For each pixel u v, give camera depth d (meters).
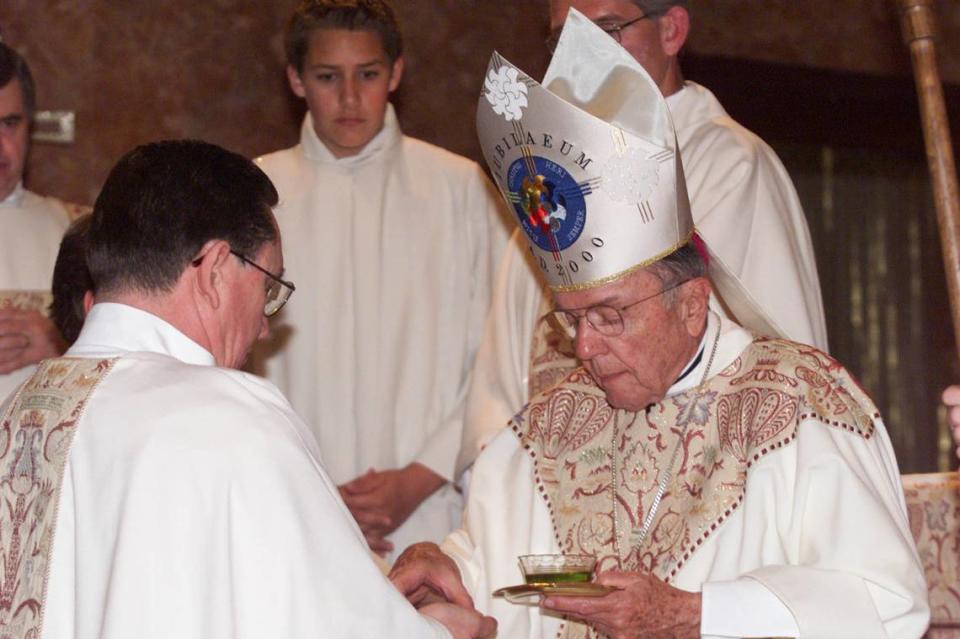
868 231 14.54
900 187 14.59
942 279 14.59
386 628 3.81
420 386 7.05
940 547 5.21
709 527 4.61
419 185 7.30
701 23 11.48
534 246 4.71
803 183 14.47
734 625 4.26
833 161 14.49
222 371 3.93
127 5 9.34
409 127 10.01
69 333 4.90
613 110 4.57
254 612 3.68
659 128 4.55
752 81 11.72
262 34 9.62
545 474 4.98
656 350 4.64
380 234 7.21
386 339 7.12
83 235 4.91
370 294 7.16
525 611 4.88
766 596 4.27
